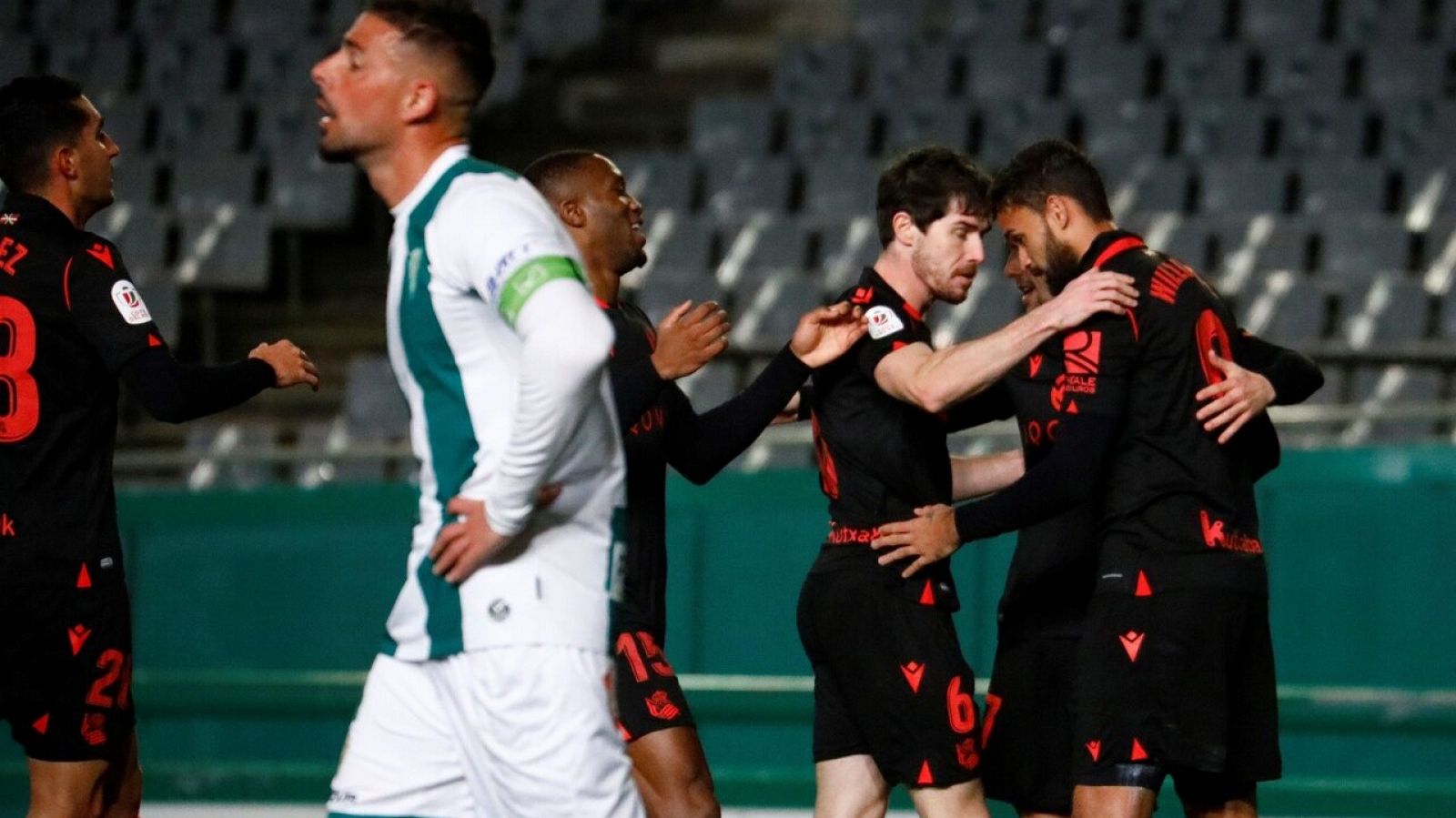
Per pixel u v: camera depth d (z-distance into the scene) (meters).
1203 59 44.72
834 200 42.41
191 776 27.22
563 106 47.53
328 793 26.98
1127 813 13.54
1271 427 14.74
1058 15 47.00
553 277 10.30
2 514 13.84
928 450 14.63
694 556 27.02
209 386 13.92
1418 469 25.23
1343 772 24.88
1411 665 25.08
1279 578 25.72
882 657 14.43
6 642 13.97
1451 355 34.03
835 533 14.80
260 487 28.91
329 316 42.03
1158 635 13.55
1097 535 14.34
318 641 28.34
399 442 36.44
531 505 10.58
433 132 11.15
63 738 14.07
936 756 14.34
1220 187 41.25
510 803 10.94
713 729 26.23
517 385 10.87
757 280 38.38
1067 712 15.38
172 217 42.03
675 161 43.69
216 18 49.72
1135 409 13.78
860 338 14.51
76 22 49.75
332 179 43.06
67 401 13.98
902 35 48.19
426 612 10.98
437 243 10.75
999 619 15.86
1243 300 36.94
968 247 14.49
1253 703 14.12
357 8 49.66
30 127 14.05
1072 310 13.47
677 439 14.67
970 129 44.34
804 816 25.02
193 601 28.73
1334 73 44.03
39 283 13.82
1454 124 42.25
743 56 48.75
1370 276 38.16
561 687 10.79
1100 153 42.94
